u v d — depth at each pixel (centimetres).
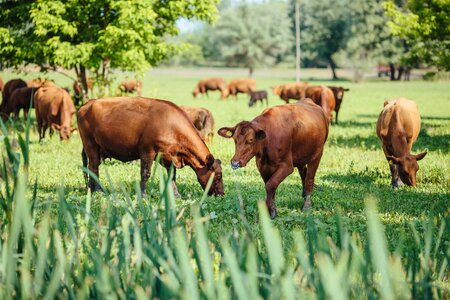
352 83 8150
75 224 487
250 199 1003
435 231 760
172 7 2181
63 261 378
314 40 9631
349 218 880
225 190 1128
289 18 10638
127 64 2144
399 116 1257
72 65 2288
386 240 704
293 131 917
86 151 1105
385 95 5362
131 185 1136
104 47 2067
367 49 8612
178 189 1132
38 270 366
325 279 283
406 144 1231
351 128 2534
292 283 306
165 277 360
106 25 2184
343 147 1836
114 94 2241
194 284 312
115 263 403
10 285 364
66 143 1888
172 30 2306
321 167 1464
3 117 2634
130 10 1997
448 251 404
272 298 310
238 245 386
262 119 891
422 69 11450
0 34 2108
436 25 2305
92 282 390
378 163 1486
